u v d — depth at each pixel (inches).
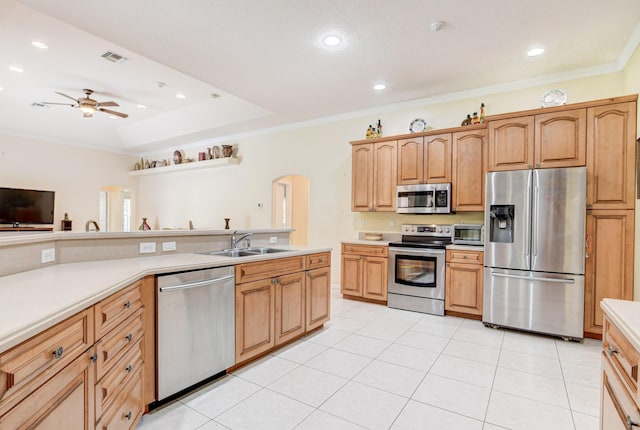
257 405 81.8
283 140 239.9
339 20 108.9
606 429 52.4
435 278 157.9
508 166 139.6
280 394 87.0
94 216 310.5
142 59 159.2
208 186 289.3
